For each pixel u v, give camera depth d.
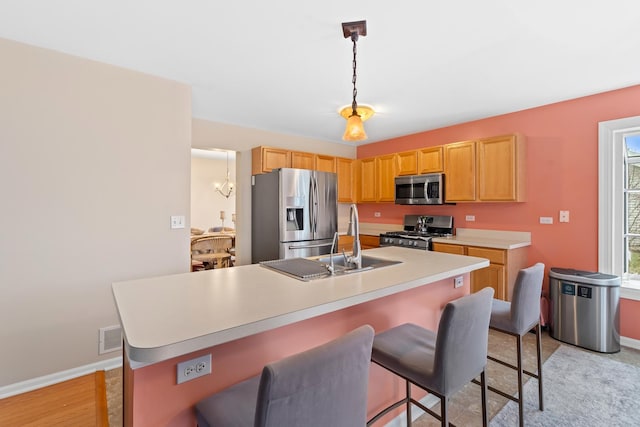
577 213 3.01
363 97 3.03
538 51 2.13
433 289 1.95
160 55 2.20
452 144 3.76
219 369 1.09
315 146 4.87
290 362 0.71
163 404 0.97
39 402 1.91
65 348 2.15
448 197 3.80
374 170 4.76
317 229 3.98
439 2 1.63
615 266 2.80
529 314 1.71
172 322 0.96
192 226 8.02
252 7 1.67
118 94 2.34
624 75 2.51
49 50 2.09
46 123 2.07
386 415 1.62
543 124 3.24
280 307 1.09
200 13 1.73
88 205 2.22
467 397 1.97
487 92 2.89
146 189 2.46
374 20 1.79
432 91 2.87
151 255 2.48
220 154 7.28
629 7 1.65
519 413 1.66
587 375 2.22
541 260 3.25
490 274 3.18
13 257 1.97
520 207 3.43
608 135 2.82
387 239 4.21
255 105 3.28
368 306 1.58
